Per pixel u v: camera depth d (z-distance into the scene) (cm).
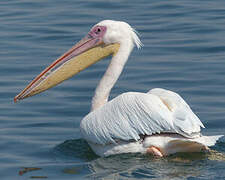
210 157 1260
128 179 1156
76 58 1423
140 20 2362
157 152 1240
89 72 1880
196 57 1966
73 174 1210
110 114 1285
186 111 1266
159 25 2295
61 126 1520
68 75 1425
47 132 1482
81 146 1396
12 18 2450
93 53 1425
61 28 2294
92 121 1310
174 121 1236
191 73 1834
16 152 1362
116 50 1420
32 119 1559
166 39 2144
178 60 1942
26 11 2547
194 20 2336
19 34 2245
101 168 1236
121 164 1245
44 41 2161
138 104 1260
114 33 1408
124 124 1263
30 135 1461
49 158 1326
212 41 2095
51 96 1712
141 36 2186
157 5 2562
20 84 1784
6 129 1495
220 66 1877
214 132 1465
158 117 1238
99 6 2577
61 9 2556
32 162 1299
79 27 2300
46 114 1592
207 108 1599
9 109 1622
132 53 2028
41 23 2370
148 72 1855
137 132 1253
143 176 1166
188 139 1236
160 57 1978
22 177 1209
